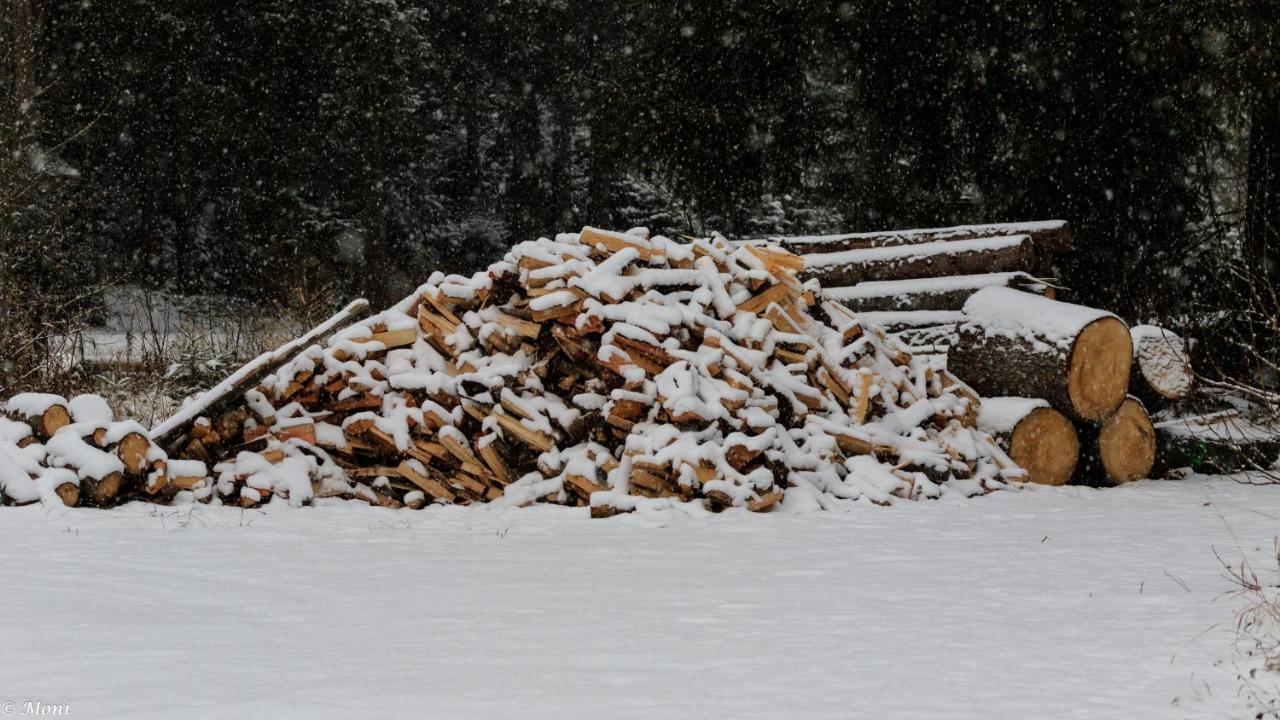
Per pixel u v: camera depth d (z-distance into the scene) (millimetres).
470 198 51500
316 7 37031
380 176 39094
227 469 10344
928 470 10961
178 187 39219
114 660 4543
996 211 21547
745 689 4191
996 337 12523
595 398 10773
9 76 22609
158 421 14461
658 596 6102
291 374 11008
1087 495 11266
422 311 11766
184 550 7629
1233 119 18578
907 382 11977
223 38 37844
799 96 24156
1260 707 3912
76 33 34938
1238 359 15719
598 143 24609
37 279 18156
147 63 36125
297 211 37688
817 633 5180
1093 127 19594
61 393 15281
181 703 3920
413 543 8164
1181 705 3980
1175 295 18922
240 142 37094
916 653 4781
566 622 5410
